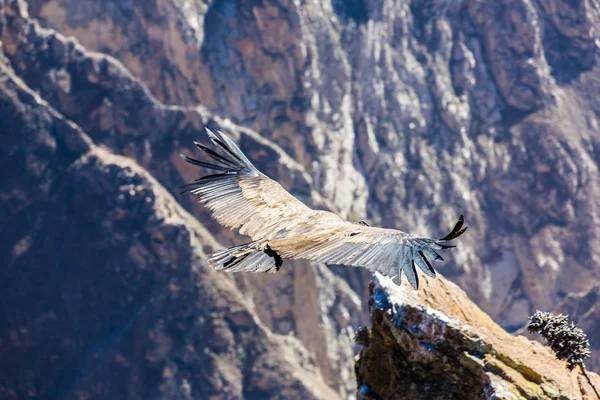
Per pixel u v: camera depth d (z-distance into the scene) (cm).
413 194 8675
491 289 8581
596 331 5894
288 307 7525
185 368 6962
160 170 7838
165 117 7856
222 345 7031
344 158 8538
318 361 7544
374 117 8844
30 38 7800
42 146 7600
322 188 8275
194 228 7494
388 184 8650
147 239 7294
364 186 8612
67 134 7669
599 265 8650
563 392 1050
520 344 1124
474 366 1080
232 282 7362
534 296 8650
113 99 7819
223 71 8306
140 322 7106
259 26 8338
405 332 1134
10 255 7338
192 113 7894
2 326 7162
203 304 7150
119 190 7438
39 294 7319
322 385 7256
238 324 7131
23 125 7569
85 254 7362
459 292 1209
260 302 7525
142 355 7012
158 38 8206
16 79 7669
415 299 1170
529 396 1039
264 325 7506
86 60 7856
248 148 7825
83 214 7500
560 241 8806
